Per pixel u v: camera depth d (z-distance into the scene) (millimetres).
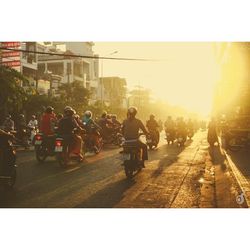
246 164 11492
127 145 10070
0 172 8203
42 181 9406
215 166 12227
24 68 37844
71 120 12625
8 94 21641
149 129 19625
